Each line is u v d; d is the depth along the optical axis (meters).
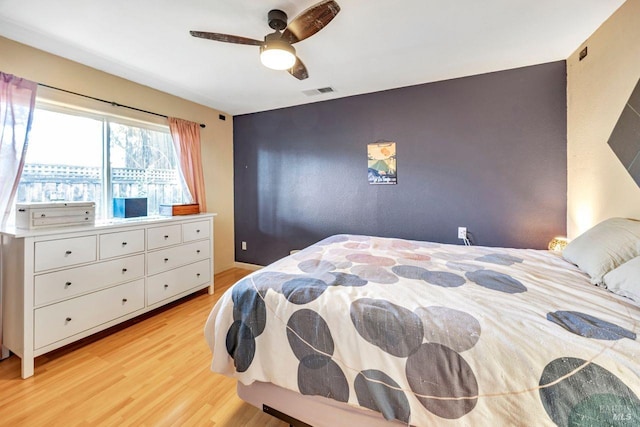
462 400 0.78
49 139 2.13
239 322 1.17
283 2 1.55
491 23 1.76
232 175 3.86
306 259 1.62
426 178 2.78
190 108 3.21
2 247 1.75
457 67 2.38
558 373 0.70
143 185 2.80
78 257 1.86
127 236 2.18
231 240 3.89
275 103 3.31
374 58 2.20
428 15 1.67
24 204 1.75
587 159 1.98
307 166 3.37
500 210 2.51
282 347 1.08
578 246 1.48
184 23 1.74
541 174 2.36
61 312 1.78
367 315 0.96
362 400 0.93
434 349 0.84
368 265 1.49
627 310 0.91
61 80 2.13
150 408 1.38
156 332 2.15
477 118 2.55
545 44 2.02
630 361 0.68
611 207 1.73
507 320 0.86
